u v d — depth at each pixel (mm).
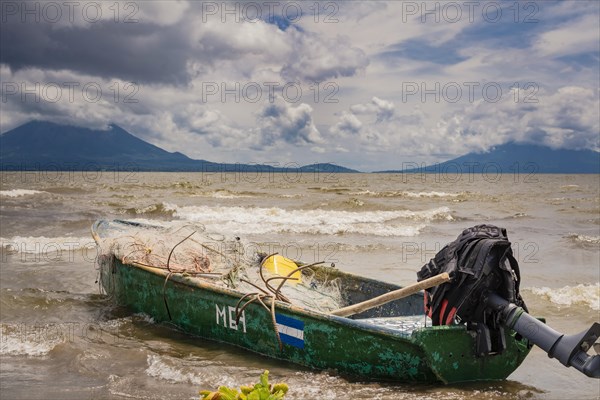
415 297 7504
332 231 17922
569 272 11938
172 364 6449
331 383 5953
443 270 5762
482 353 5543
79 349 6938
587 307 8852
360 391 5719
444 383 5785
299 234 17672
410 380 5871
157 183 48281
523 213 25031
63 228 18016
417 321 6949
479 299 5566
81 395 5668
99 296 9508
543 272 11930
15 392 5723
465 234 5824
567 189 49750
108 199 29219
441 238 16875
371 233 17688
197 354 6934
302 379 6078
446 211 24141
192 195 32438
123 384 5934
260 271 7266
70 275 11211
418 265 12578
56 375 6242
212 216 21734
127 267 8453
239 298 6945
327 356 6242
